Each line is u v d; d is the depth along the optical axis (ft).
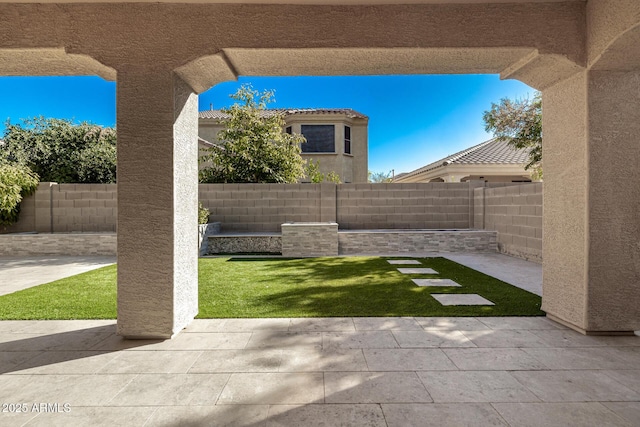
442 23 11.89
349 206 37.42
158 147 12.04
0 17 11.30
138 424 7.38
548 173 14.15
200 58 11.84
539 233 27.37
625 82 12.03
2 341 12.04
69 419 7.57
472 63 13.25
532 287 19.58
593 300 12.21
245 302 16.69
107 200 35.70
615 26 10.52
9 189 33.27
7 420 7.54
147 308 12.17
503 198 32.40
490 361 10.30
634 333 12.42
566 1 11.82
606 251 12.17
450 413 7.70
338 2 11.68
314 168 56.18
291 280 21.54
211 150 46.78
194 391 8.71
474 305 16.01
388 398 8.32
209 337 12.36
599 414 7.65
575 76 12.59
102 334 12.70
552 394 8.46
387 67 13.62
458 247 33.99
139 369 9.95
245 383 9.09
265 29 11.82
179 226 12.78
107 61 11.79
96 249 33.45
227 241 34.06
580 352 10.91
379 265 26.96
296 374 9.57
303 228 32.40
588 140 12.07
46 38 11.48
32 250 33.32
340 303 16.46
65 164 45.16
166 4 11.78
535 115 36.70
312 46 11.83
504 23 11.85
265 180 44.47
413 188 37.22
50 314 14.93
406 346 11.44
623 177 12.11
